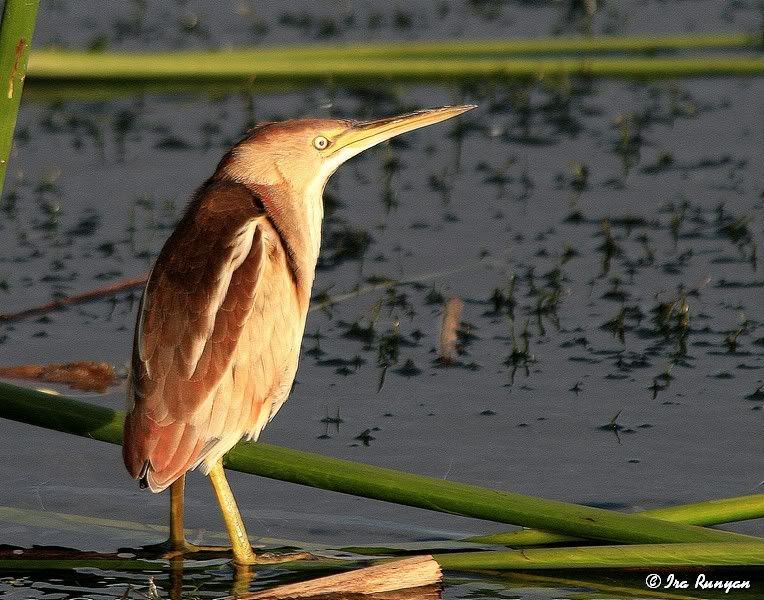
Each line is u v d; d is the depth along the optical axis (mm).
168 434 7871
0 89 7805
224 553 8656
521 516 7805
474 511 7844
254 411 8438
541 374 11070
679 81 19000
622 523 7762
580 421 10242
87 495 9398
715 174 15305
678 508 8047
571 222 14117
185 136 16719
